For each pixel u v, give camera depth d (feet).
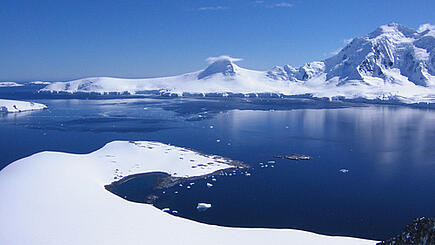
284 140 484.74
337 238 175.32
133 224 180.86
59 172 260.21
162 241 165.07
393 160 373.81
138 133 542.16
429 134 526.98
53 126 607.37
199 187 284.20
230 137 507.71
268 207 246.06
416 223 129.59
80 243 158.20
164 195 265.95
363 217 231.91
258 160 373.61
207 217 229.45
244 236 176.24
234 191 276.41
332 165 354.95
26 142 473.67
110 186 281.33
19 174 254.68
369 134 531.50
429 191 278.46
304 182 300.40
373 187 288.30
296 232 182.91
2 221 176.96
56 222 178.29
